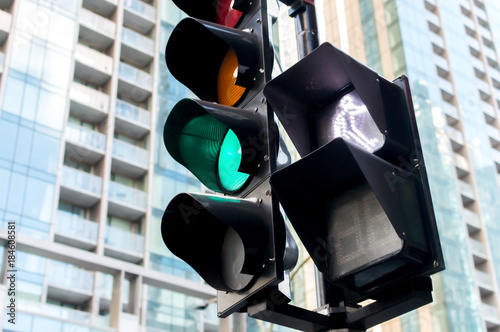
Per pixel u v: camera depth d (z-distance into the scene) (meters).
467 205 34.88
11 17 33.19
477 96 40.03
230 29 3.15
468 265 31.62
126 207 32.75
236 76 3.21
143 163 34.59
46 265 28.19
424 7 41.16
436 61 39.06
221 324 14.13
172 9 40.78
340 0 36.03
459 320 28.86
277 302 2.55
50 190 30.45
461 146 37.06
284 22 17.62
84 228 31.05
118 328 23.80
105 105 34.75
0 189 28.86
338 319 2.60
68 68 34.19
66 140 32.56
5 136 30.19
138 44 38.16
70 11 35.75
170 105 37.28
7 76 31.59
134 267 14.77
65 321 24.64
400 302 2.42
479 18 45.31
